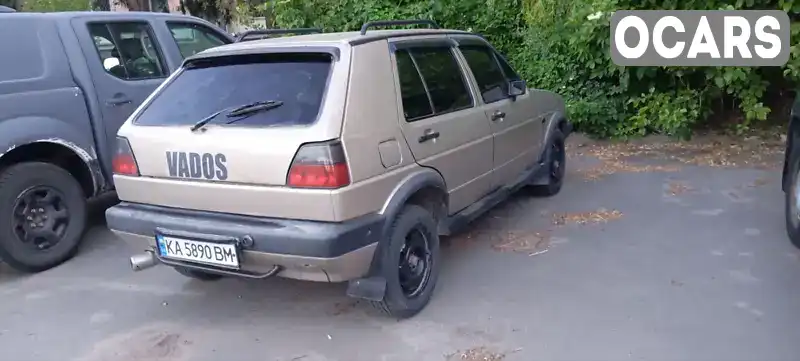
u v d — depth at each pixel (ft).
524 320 12.20
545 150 19.20
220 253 11.03
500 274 14.42
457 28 31.30
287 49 11.89
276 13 32.81
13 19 15.46
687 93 26.55
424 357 11.13
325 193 10.34
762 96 27.58
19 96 15.02
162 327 12.73
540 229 17.30
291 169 10.51
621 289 13.33
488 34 31.32
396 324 12.37
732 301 12.55
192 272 14.24
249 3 39.29
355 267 11.05
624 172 23.09
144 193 12.04
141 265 12.37
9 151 14.82
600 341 11.30
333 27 31.91
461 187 14.30
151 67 18.62
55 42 16.11
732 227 16.76
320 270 10.82
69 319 13.21
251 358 11.42
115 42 17.71
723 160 24.07
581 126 28.71
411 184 11.96
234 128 11.12
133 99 17.65
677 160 24.48
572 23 26.16
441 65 14.28
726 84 25.30
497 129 15.85
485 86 15.98
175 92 12.57
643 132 27.32
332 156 10.39
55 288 14.82
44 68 15.72
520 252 15.71
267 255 10.75
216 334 12.35
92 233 18.63
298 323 12.66
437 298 13.30
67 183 16.21
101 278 15.33
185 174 11.47
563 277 14.08
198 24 20.72
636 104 27.37
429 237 12.87
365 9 31.19
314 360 11.23
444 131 13.39
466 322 12.25
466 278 14.28
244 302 13.71
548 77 29.76
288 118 10.93
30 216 15.56
